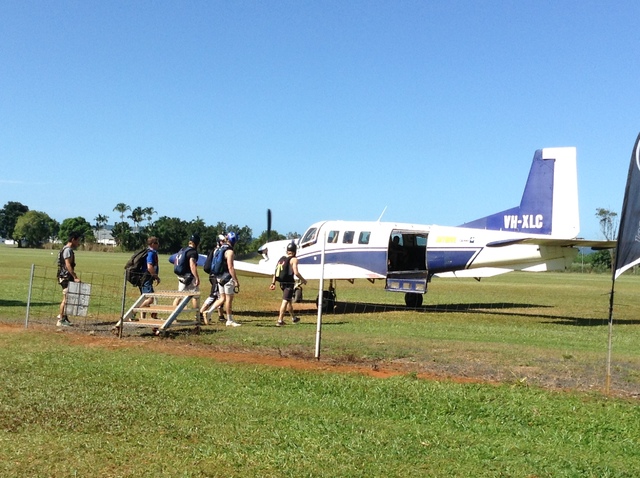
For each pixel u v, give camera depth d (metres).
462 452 5.00
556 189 17.38
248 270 18.53
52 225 141.25
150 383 7.08
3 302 15.55
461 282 38.34
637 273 61.84
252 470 4.51
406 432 5.50
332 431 5.45
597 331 13.38
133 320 11.18
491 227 18.47
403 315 16.52
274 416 5.88
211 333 11.09
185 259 12.33
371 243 18.44
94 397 6.38
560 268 17.38
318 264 18.97
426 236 18.50
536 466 4.72
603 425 5.76
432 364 8.53
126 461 4.64
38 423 5.49
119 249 107.56
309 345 9.90
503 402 6.48
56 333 10.59
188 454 4.81
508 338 11.70
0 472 4.36
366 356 9.01
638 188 6.79
